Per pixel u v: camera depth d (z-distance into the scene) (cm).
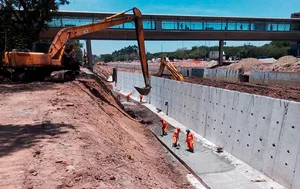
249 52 11406
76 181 611
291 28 5278
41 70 2109
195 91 2278
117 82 5641
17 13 3466
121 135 1391
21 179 600
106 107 1948
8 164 678
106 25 1984
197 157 1689
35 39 3500
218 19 4928
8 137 880
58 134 930
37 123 1041
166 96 3005
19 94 1605
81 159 735
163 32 4706
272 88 2389
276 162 1341
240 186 1300
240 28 5028
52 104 1364
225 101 1816
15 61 1925
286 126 1280
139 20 1934
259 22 5144
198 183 1257
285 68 3841
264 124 1434
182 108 2556
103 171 696
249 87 2572
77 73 2383
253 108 1525
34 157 726
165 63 3612
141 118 2844
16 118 1105
